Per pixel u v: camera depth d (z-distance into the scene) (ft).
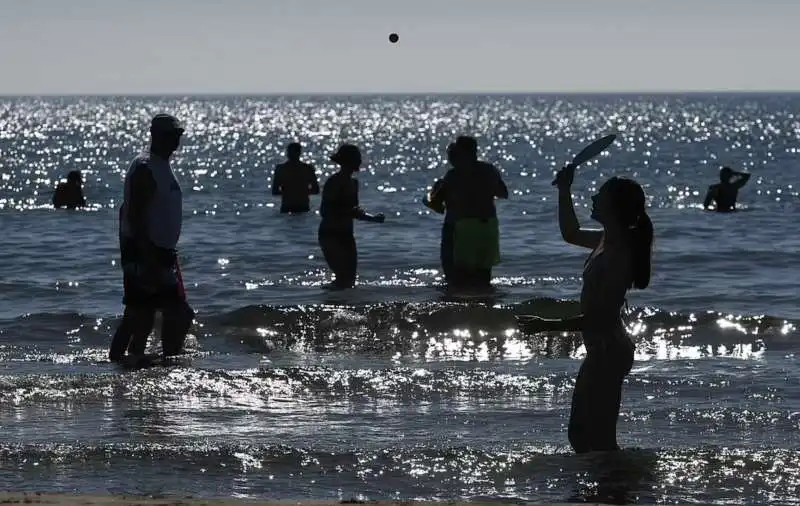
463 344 69.56
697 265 108.47
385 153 414.00
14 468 41.63
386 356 66.08
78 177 170.60
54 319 75.61
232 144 502.79
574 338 70.54
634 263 42.63
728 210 167.53
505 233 138.31
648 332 72.69
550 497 39.04
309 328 72.79
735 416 51.29
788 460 42.98
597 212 43.06
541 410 52.60
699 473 41.50
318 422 50.26
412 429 49.06
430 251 118.83
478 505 36.78
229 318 74.38
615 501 38.58
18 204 181.88
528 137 587.27
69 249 120.57
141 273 62.64
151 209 62.03
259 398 54.39
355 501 36.86
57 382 55.52
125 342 63.62
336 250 90.94
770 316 77.15
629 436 47.88
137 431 48.03
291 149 153.69
